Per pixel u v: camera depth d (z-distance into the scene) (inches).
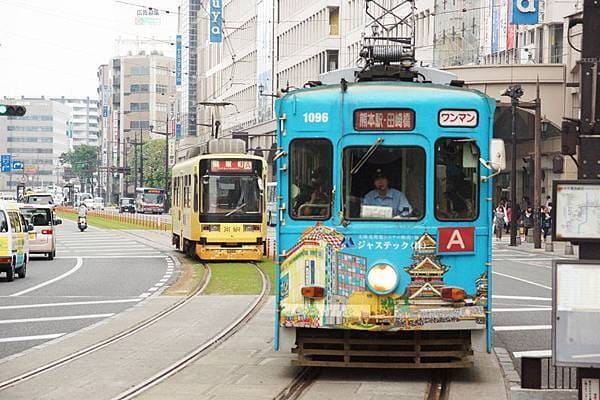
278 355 629.9
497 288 1141.7
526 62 2492.6
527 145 2694.4
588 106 425.7
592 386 423.5
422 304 514.0
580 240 414.9
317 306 519.2
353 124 526.3
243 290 1075.9
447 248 517.0
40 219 1678.2
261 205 1485.0
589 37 427.8
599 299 411.5
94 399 485.1
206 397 487.5
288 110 532.7
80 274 1359.5
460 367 538.9
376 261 517.3
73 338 722.2
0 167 4138.8
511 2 2235.5
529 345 687.7
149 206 4977.9
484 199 523.8
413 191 522.9
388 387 518.3
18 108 748.6
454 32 2573.8
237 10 4325.8
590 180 414.0
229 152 1517.0
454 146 526.0
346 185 524.4
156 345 677.9
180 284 1169.4
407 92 526.9
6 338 729.6
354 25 3097.9
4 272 1294.3
